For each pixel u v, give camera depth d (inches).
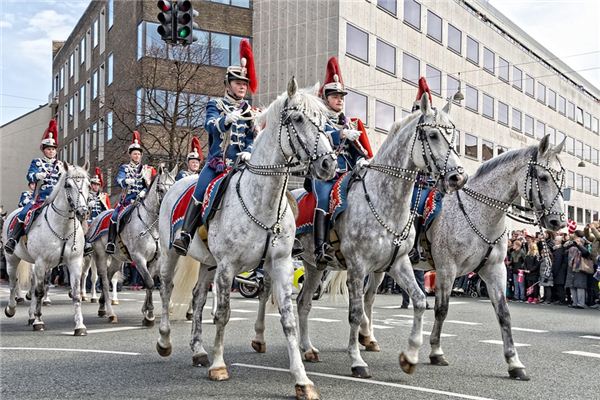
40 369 260.4
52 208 382.3
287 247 233.5
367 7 1120.2
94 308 526.9
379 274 307.6
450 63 1386.6
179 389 224.1
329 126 279.7
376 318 463.5
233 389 224.1
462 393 221.1
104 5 1391.5
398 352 309.6
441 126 238.5
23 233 422.3
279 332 375.9
